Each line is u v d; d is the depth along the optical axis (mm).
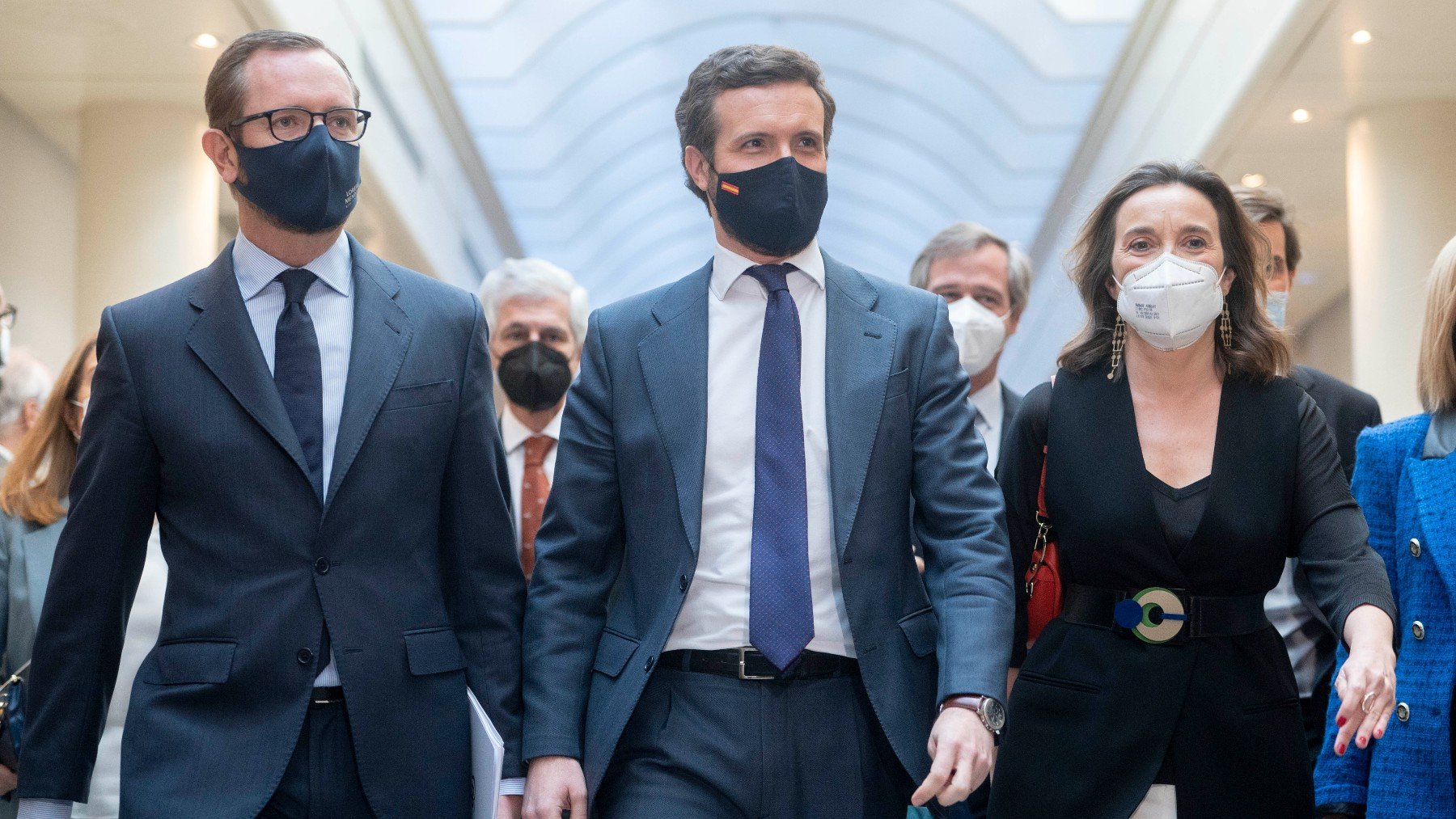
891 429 2986
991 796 3129
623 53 13969
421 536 2936
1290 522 3096
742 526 2936
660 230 19609
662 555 2963
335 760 2781
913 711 2875
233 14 8508
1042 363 17281
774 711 2834
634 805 2824
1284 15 8758
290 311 2930
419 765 2812
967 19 13258
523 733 2939
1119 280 3178
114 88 9539
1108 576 3088
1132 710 2992
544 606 3039
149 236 9656
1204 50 10617
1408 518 3283
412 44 12227
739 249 3111
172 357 2863
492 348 5098
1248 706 2979
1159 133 11938
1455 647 3146
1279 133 10398
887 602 2918
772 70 3033
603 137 15750
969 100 14781
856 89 15172
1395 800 3145
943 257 4809
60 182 10195
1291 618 3854
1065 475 3154
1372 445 3424
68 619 2848
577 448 3137
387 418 2893
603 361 3170
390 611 2834
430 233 13188
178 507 2852
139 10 8375
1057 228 15953
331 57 2918
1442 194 9828
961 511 2957
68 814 2854
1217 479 3043
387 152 11477
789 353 3021
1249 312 3195
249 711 2746
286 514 2805
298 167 2789
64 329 9805
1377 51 9039
